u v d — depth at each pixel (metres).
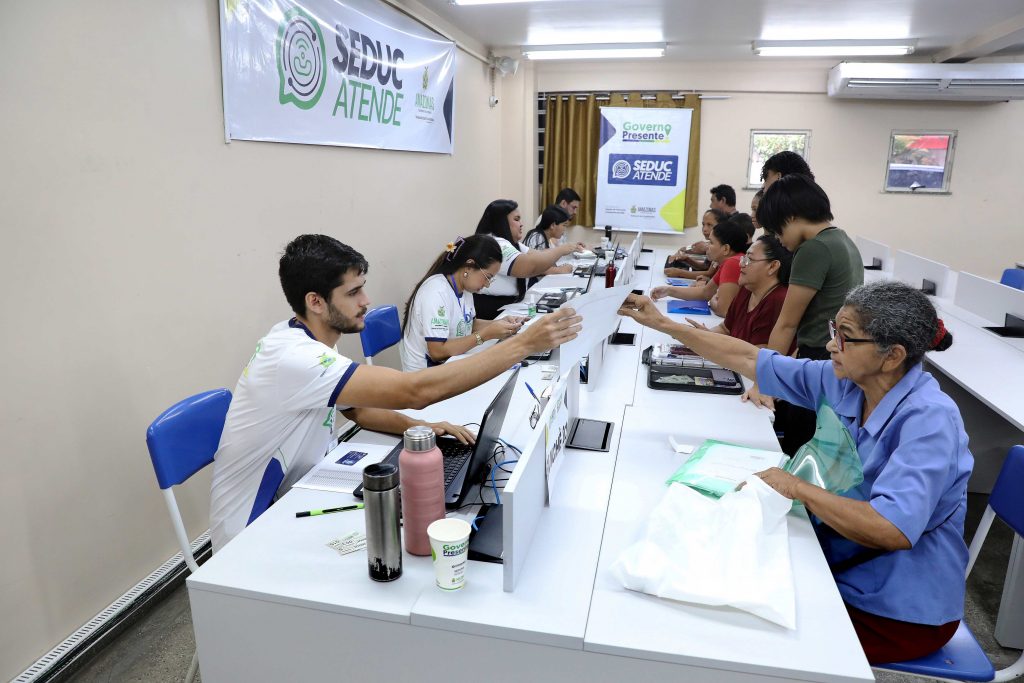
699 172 7.04
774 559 1.21
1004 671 1.34
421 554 1.28
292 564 1.24
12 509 1.78
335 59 3.31
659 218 7.12
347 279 1.53
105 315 2.04
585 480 1.56
